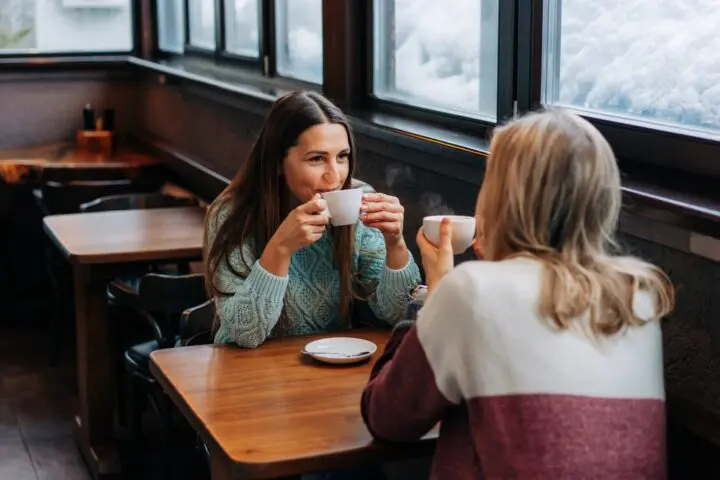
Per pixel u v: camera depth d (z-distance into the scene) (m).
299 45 4.12
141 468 3.79
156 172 5.36
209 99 4.89
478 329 1.64
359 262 2.67
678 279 2.07
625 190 2.06
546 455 1.60
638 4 2.33
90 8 6.01
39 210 5.88
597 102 2.48
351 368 2.32
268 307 2.42
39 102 5.96
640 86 2.35
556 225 1.69
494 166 1.73
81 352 3.84
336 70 3.57
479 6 2.89
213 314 2.76
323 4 3.57
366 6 3.46
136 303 3.65
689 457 2.07
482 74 2.90
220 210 2.59
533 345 1.63
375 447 1.89
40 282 5.96
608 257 1.72
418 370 1.71
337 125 2.52
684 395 2.09
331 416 2.04
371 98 3.48
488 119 2.84
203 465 3.85
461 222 2.12
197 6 5.32
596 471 1.61
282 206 2.60
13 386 4.75
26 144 5.97
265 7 4.31
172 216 4.16
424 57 3.21
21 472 3.85
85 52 6.05
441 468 1.73
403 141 2.93
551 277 1.64
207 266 2.57
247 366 2.33
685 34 2.21
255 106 4.10
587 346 1.64
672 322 2.10
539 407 1.61
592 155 1.68
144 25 6.02
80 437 4.00
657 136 2.28
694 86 2.20
